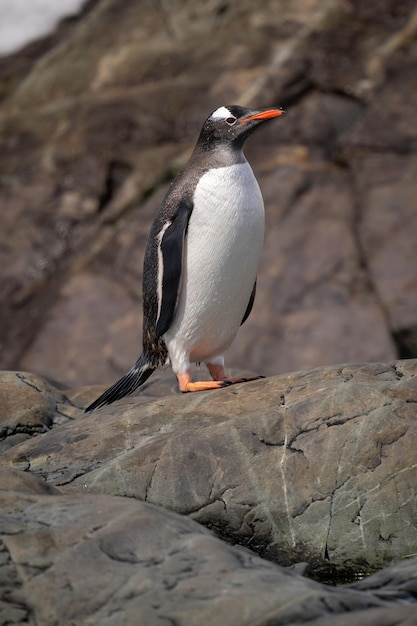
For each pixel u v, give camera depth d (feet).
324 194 103.30
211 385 48.52
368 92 112.27
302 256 99.76
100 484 42.73
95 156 111.96
